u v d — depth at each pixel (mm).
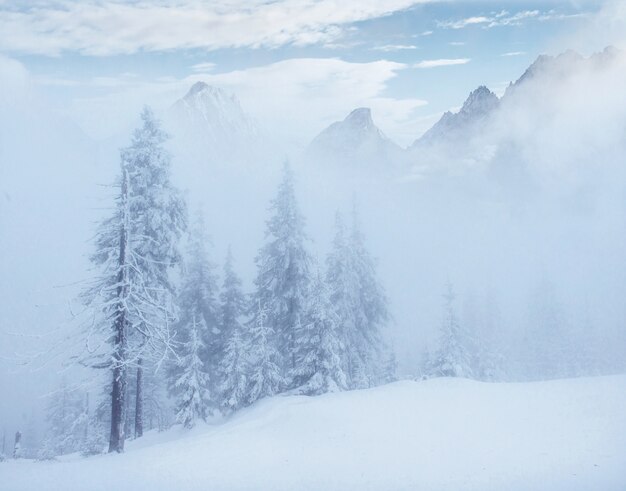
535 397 17750
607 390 17234
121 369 18203
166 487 11648
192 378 25047
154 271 23703
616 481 9781
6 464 17125
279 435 16328
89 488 11914
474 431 14633
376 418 17094
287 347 30984
